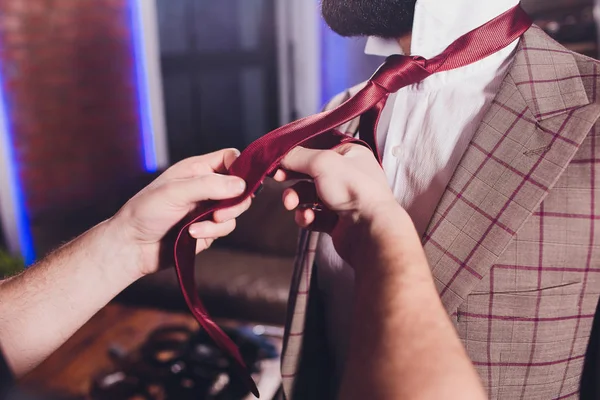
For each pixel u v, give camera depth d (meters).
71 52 3.05
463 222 0.46
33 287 0.58
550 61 0.47
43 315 0.57
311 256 0.61
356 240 0.39
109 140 3.34
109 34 3.24
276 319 2.04
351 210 0.40
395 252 0.34
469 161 0.47
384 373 0.29
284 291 2.04
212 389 1.36
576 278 0.44
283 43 3.40
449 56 0.47
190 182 0.49
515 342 0.46
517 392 0.47
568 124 0.44
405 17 0.53
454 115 0.52
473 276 0.45
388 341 0.30
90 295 0.58
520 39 0.49
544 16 2.28
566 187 0.44
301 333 0.63
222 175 0.48
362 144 0.45
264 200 2.53
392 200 0.39
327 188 0.40
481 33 0.48
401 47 0.58
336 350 0.63
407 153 0.55
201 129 3.81
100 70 3.22
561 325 0.45
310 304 0.64
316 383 0.65
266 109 3.60
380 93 0.45
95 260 0.57
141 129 3.58
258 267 2.26
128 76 3.43
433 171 0.52
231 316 2.09
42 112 2.98
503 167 0.45
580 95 0.44
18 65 2.84
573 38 2.14
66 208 3.15
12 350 0.56
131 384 1.43
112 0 3.21
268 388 1.38
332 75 3.34
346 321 0.60
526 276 0.45
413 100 0.56
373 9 0.53
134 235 0.56
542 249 0.44
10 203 2.93
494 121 0.47
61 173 3.11
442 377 0.28
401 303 0.31
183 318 2.11
